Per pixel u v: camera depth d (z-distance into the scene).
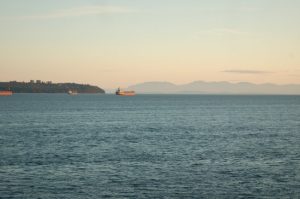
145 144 60.66
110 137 69.75
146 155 50.28
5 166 42.91
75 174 39.22
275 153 52.06
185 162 45.56
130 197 31.83
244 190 33.75
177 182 36.28
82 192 33.12
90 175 38.81
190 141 64.38
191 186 34.94
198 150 54.59
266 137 70.44
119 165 43.72
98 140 65.44
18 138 67.75
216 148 56.50
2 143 61.25
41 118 114.94
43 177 37.94
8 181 36.41
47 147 57.22
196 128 87.25
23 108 166.62
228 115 133.12
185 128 87.12
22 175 38.69
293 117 124.12
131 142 63.00
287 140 66.06
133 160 46.78
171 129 84.75
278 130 83.25
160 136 71.44
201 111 157.00
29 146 58.22
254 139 67.38
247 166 43.31
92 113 139.88
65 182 36.16
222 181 36.66
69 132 78.06
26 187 34.50
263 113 145.00
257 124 98.25
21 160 46.53
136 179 37.28
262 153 52.03
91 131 80.12
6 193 32.72
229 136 71.81
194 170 41.22
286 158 48.28
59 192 33.09
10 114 130.62
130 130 82.31
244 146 58.66
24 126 90.19
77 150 54.50
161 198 31.58
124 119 113.25
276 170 41.28
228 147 57.56
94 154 51.06
